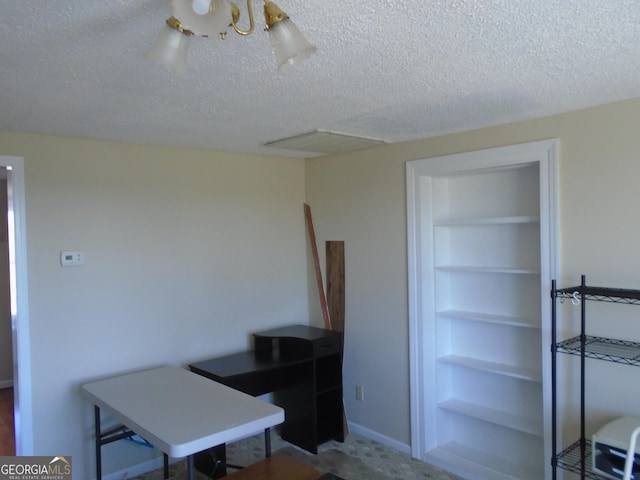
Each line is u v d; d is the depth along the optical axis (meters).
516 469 3.08
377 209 3.62
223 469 3.09
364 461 3.37
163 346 3.40
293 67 1.80
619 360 2.31
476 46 1.63
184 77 1.89
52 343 2.93
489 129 2.94
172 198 3.45
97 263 3.11
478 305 3.40
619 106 2.42
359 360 3.80
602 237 2.50
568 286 2.63
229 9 1.17
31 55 1.63
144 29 1.44
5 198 5.19
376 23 1.43
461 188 3.45
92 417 3.07
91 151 3.09
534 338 3.10
